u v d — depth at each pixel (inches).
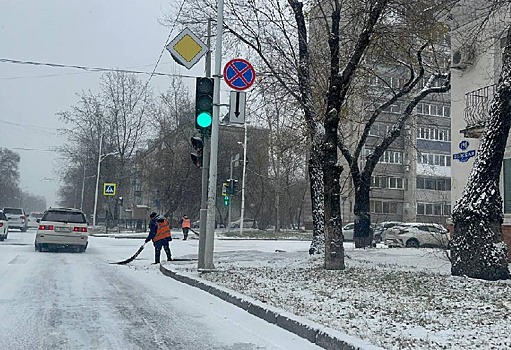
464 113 693.9
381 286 447.5
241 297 386.0
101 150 1977.1
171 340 280.5
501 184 655.8
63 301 390.9
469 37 624.7
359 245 887.7
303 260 694.5
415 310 337.1
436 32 627.8
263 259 766.5
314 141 606.9
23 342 269.1
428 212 2281.0
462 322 299.4
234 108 557.9
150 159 2046.0
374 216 2253.9
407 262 674.2
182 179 2005.4
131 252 955.3
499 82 488.7
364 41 555.2
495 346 244.2
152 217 756.0
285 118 745.6
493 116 485.1
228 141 2230.6
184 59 598.2
